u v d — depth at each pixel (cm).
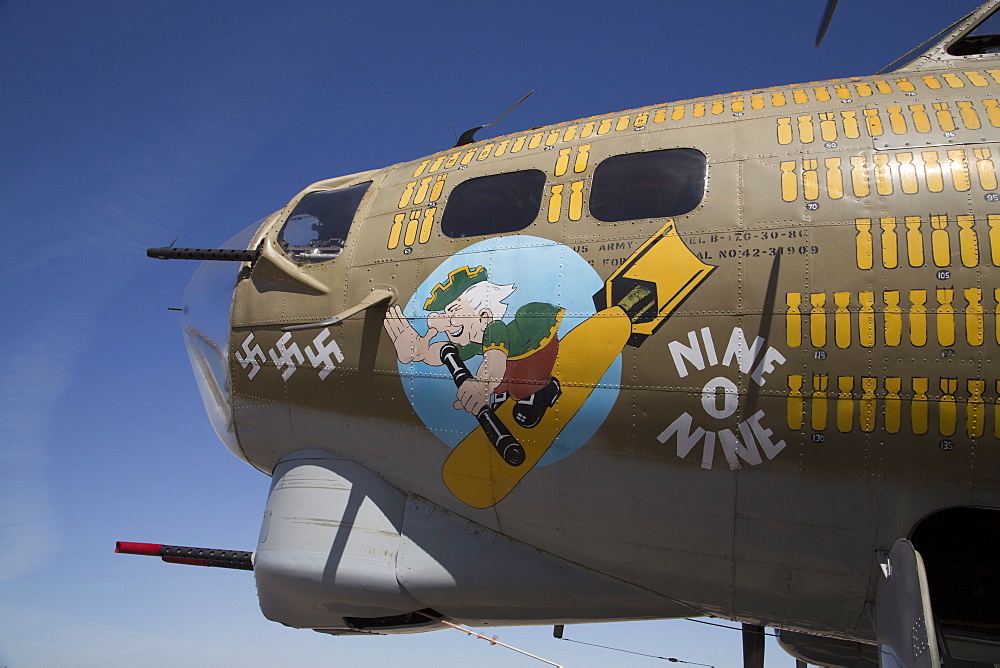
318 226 843
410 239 770
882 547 599
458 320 714
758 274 614
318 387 782
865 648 972
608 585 727
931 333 568
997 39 748
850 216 603
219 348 857
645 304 643
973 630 692
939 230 580
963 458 566
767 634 860
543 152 757
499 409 689
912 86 672
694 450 625
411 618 815
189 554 845
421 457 740
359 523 764
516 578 736
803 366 593
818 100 686
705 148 679
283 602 788
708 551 654
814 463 597
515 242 714
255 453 861
